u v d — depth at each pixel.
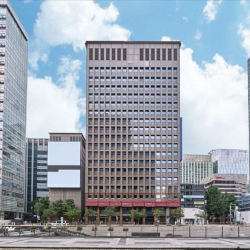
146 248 60.38
